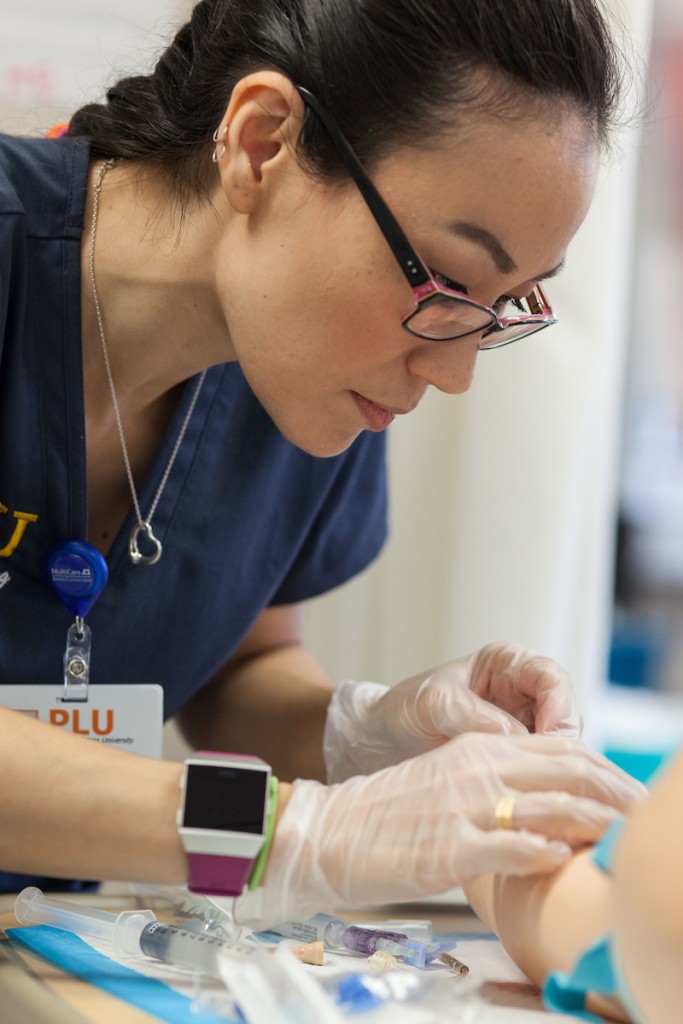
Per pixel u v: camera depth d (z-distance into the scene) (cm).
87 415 118
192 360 115
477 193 88
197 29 108
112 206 113
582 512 182
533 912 76
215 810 83
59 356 112
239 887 83
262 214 96
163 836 84
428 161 88
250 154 95
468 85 87
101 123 116
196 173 105
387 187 89
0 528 113
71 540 115
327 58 91
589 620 184
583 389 178
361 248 91
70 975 80
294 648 147
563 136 88
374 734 120
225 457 125
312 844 83
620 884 60
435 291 89
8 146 113
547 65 87
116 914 93
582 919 71
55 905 94
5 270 108
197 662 130
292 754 131
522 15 87
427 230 89
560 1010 72
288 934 93
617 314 182
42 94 176
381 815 83
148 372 116
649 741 247
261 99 93
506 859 77
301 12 95
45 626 116
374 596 191
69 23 176
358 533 143
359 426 102
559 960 73
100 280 113
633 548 290
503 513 181
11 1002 77
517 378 179
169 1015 72
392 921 100
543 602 181
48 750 88
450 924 102
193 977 80
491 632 182
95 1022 70
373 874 81
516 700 117
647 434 289
